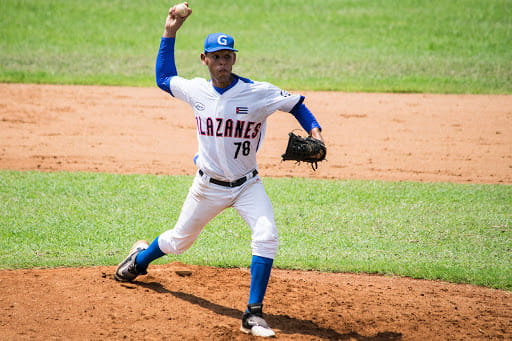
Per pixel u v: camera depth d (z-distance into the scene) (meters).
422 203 29.47
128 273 18.27
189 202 16.34
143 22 78.88
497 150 40.47
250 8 85.75
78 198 29.28
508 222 26.67
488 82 57.28
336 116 48.19
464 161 38.25
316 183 33.06
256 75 58.72
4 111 47.41
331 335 15.51
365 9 85.19
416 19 80.00
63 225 25.34
